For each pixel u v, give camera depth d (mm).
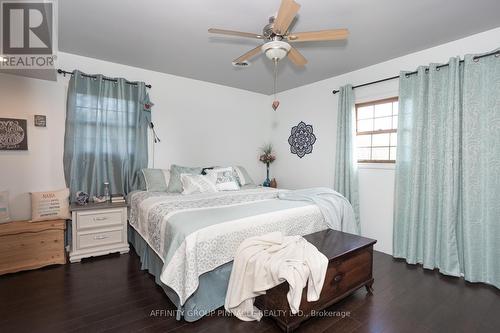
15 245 2500
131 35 2621
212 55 3131
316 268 1670
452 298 2162
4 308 1924
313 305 1789
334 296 1934
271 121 4957
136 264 2734
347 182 3516
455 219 2600
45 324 1749
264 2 2031
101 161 3229
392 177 3197
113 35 2625
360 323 1824
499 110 2352
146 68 3600
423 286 2369
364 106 3543
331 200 2770
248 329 1734
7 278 2391
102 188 3234
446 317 1901
